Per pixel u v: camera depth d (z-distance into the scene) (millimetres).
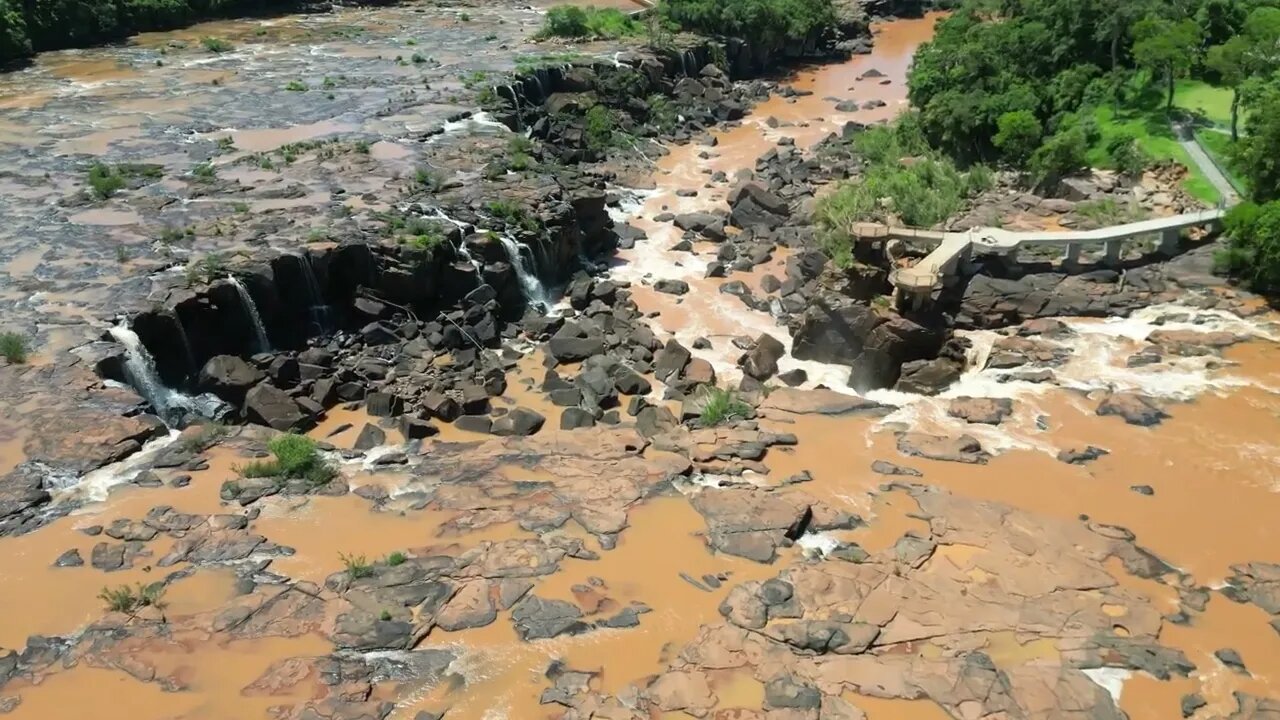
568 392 44406
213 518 32438
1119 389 42406
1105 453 38031
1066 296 48438
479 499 34406
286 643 27297
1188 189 55000
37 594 28766
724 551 31656
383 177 58906
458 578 29984
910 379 45000
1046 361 44875
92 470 34469
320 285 47719
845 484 36188
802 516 33312
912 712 25406
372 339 47500
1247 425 39406
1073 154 59406
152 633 27453
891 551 31812
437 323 48906
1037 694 25984
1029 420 40750
